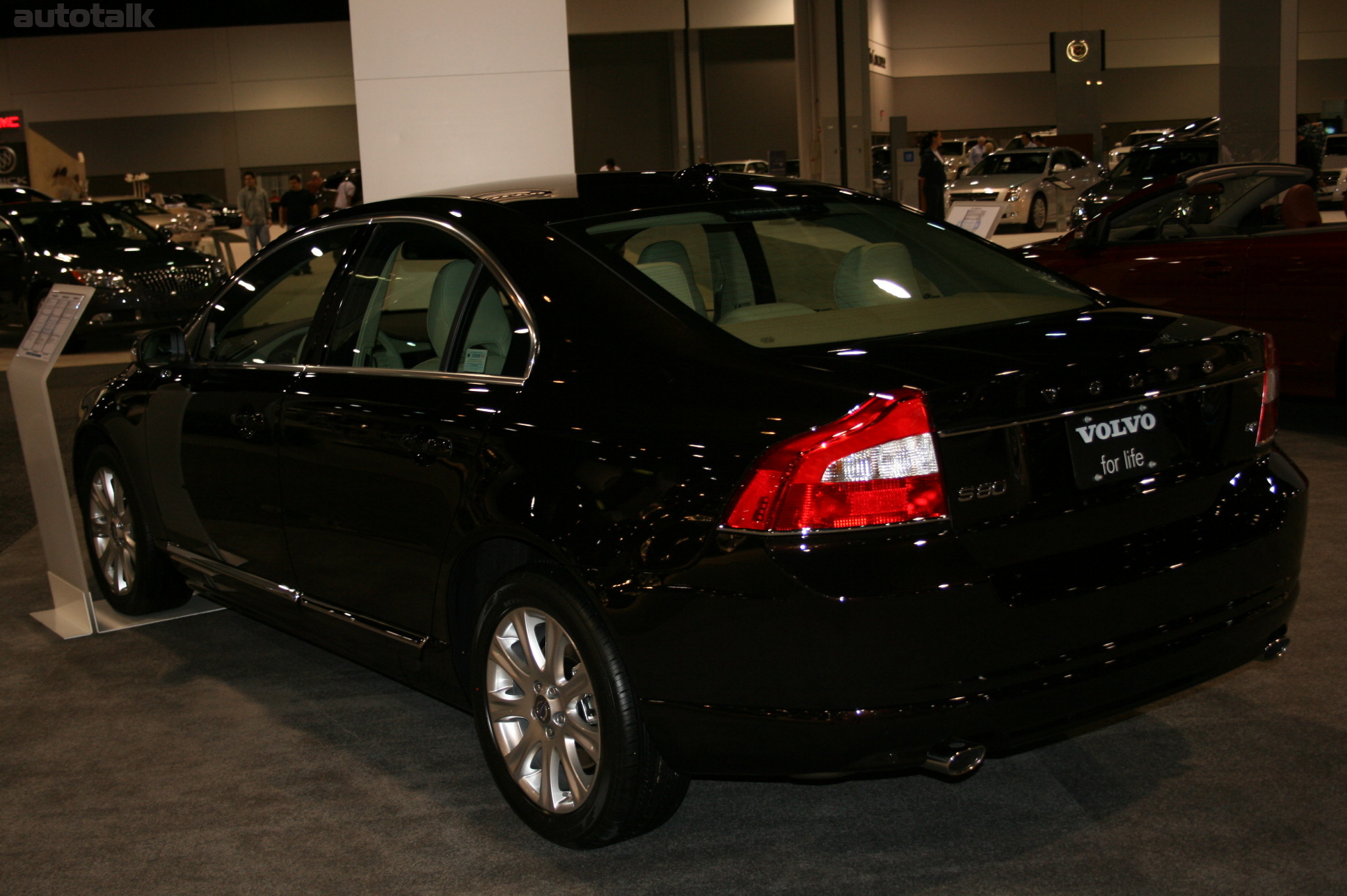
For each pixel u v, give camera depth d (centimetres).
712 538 249
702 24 4262
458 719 387
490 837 308
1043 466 255
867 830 303
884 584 237
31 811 334
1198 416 282
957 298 318
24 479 796
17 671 448
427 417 314
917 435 240
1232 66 1439
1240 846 283
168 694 418
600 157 4525
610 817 281
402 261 354
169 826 322
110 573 502
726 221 336
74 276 1352
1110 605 256
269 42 4716
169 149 4762
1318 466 648
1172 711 362
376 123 1263
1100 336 279
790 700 245
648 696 264
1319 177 2538
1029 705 248
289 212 2394
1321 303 680
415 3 1249
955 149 3812
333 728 383
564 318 298
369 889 286
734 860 291
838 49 2342
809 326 290
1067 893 267
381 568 335
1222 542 275
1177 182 771
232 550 407
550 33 1260
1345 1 4494
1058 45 3991
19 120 3341
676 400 267
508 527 285
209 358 422
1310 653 399
